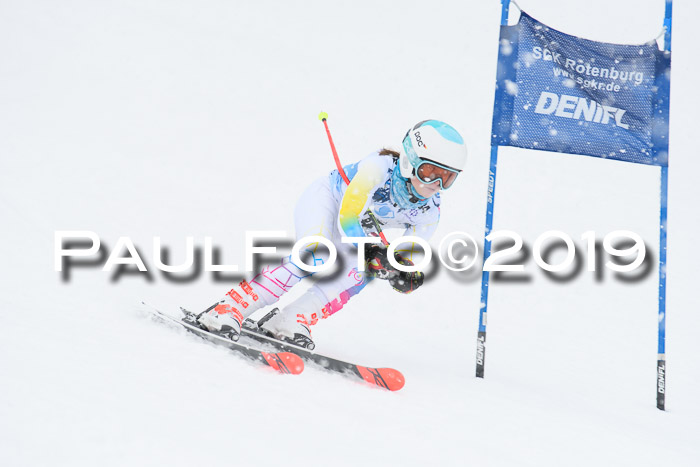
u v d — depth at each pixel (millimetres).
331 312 13500
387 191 13070
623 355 19734
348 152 41062
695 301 26234
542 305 23750
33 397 7434
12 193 24906
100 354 9531
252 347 11500
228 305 12555
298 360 10852
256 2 65875
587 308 24016
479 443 9336
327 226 13289
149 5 62156
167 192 30062
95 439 6809
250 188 33188
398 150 13242
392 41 60500
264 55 55406
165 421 7617
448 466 8172
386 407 10172
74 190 27312
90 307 12602
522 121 14781
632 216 35844
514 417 11117
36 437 6605
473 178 38312
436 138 12172
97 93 43969
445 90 51938
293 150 40000
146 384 8695
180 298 16625
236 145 39344
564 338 20766
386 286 22812
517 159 41188
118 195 28078
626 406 14227
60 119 38094
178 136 39188
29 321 10477
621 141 15180
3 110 37812
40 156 31250
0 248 16766
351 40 60062
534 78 14812
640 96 15211
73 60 48938
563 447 9984
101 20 57188
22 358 8609
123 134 37656
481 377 14062
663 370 14625
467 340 18812
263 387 9758
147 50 52938
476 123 46531
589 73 14977
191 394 8742
